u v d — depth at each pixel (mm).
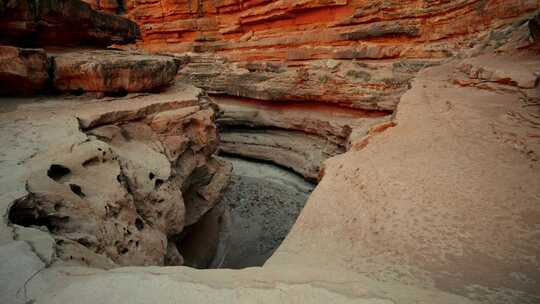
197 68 20891
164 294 2031
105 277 2242
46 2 7992
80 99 7652
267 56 19344
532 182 3955
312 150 15719
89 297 2020
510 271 2707
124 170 5715
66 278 2316
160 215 6027
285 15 18453
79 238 3682
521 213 3432
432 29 14289
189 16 23078
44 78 7445
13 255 2502
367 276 2812
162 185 6363
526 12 11492
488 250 2982
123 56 9047
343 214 4023
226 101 20125
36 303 2012
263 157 17172
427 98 8125
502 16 12125
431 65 13312
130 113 6969
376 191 4297
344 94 14750
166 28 23781
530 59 8852
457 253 2988
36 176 3994
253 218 11789
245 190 14109
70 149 4926
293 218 11711
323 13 17562
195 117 8344
